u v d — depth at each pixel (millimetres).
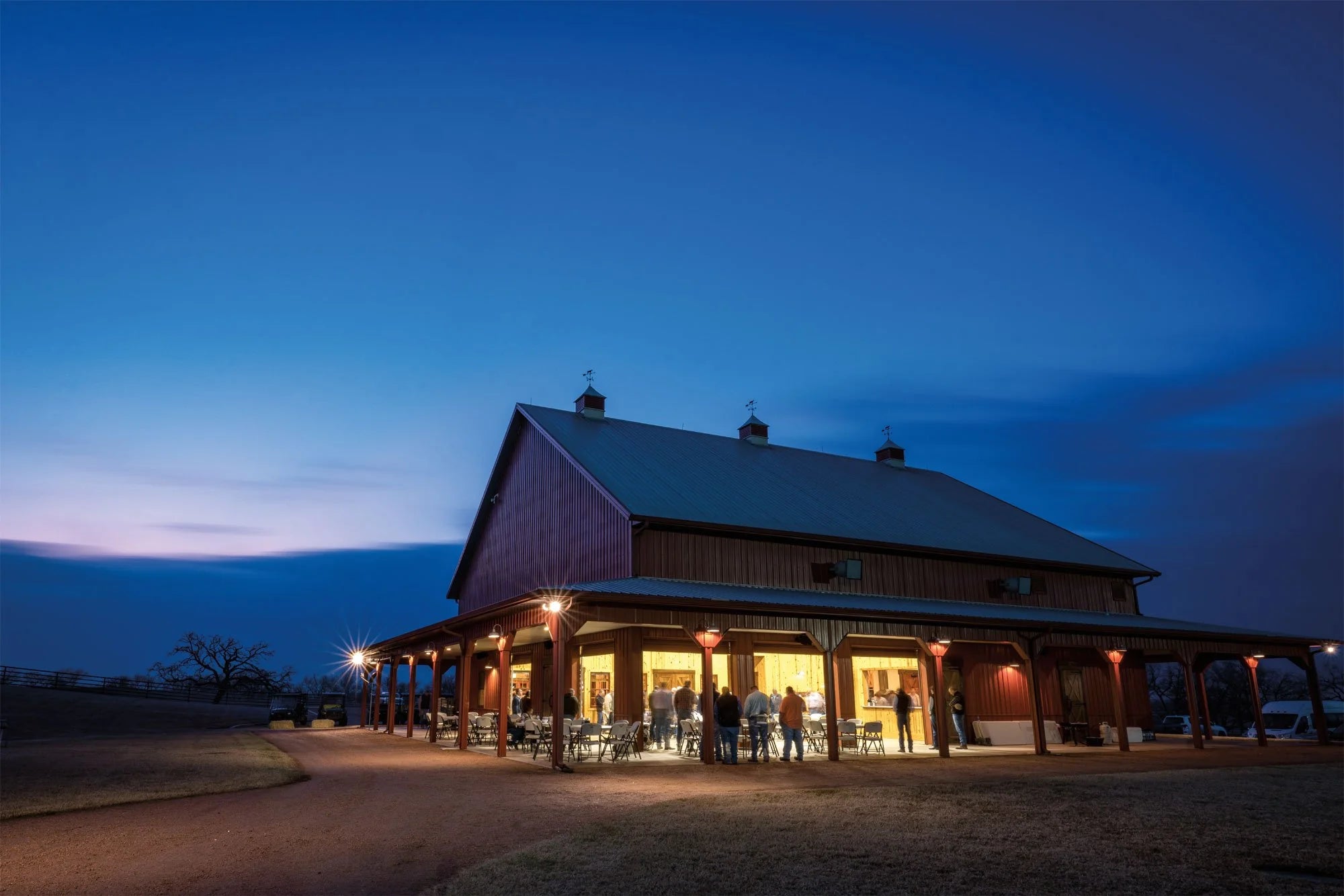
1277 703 32500
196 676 68188
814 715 21906
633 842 9953
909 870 8875
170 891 7914
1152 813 12523
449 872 8586
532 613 18359
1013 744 25625
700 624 18078
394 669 30016
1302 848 10383
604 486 24031
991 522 32656
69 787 14391
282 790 14109
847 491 30875
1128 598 32594
